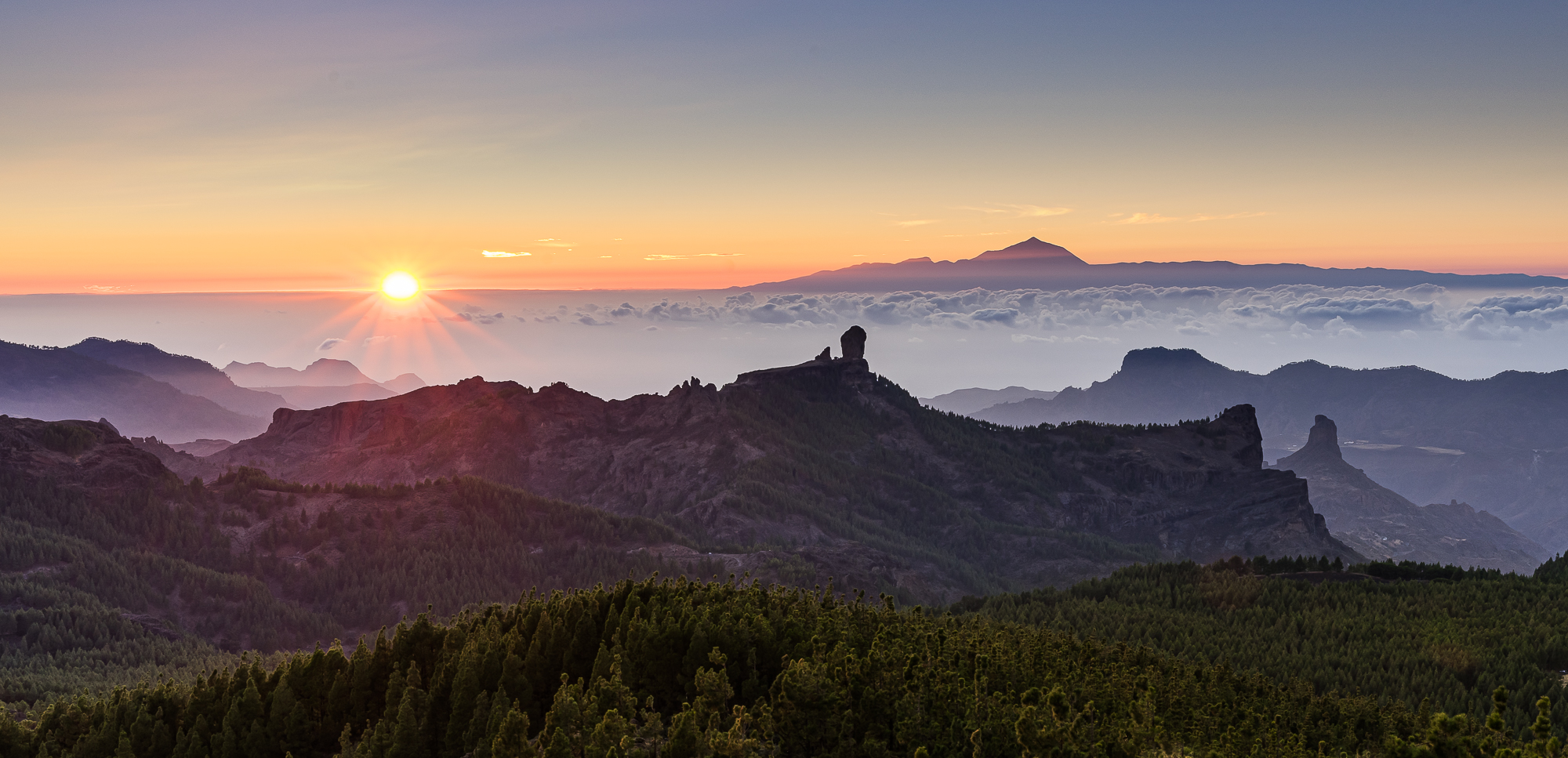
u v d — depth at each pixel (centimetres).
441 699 13388
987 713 10356
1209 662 19612
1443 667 18762
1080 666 14862
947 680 11262
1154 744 10225
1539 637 19675
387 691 13912
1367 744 13712
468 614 18125
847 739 9912
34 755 16225
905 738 9969
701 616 13500
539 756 10081
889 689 10588
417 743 12550
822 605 16650
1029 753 8844
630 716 11094
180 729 14675
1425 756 7844
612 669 12281
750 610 14400
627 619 14200
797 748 10075
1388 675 18350
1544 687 17200
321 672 14950
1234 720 13138
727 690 11025
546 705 13612
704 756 9175
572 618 15012
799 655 12812
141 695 16500
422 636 15338
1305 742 12875
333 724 14512
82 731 16300
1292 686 16550
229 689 15512
